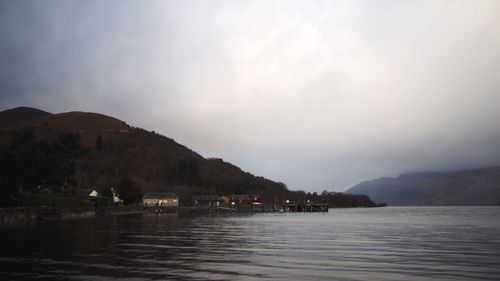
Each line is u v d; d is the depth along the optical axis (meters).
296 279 22.55
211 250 34.00
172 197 184.88
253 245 37.97
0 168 68.62
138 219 90.69
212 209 174.62
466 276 23.58
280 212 172.50
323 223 78.56
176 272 24.23
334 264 27.25
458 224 74.50
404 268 25.84
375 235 49.50
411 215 134.12
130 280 22.00
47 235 43.62
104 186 169.62
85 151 100.56
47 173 88.81
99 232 49.62
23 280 21.75
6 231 47.94
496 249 35.12
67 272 23.81
